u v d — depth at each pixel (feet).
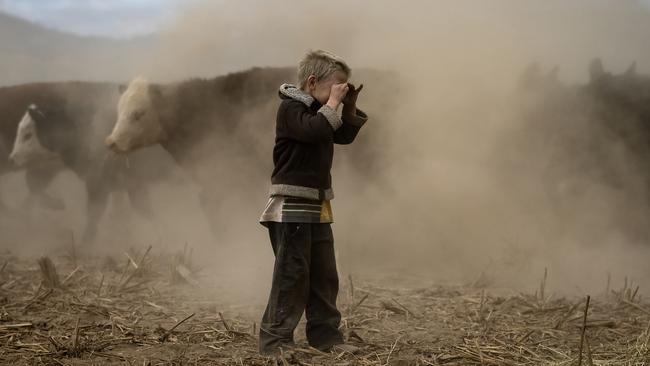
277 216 12.41
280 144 12.43
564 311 16.42
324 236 12.89
